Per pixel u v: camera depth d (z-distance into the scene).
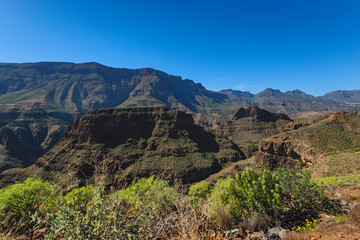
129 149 123.94
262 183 4.77
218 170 114.19
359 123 70.19
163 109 147.25
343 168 38.75
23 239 2.82
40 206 3.33
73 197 2.18
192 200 4.15
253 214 4.51
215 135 151.50
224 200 4.94
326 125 77.94
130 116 138.25
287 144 76.00
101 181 2.33
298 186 5.16
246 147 153.25
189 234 2.72
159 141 128.88
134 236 2.25
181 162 111.81
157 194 3.98
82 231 1.93
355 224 3.17
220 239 3.26
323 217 4.76
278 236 3.71
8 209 3.21
